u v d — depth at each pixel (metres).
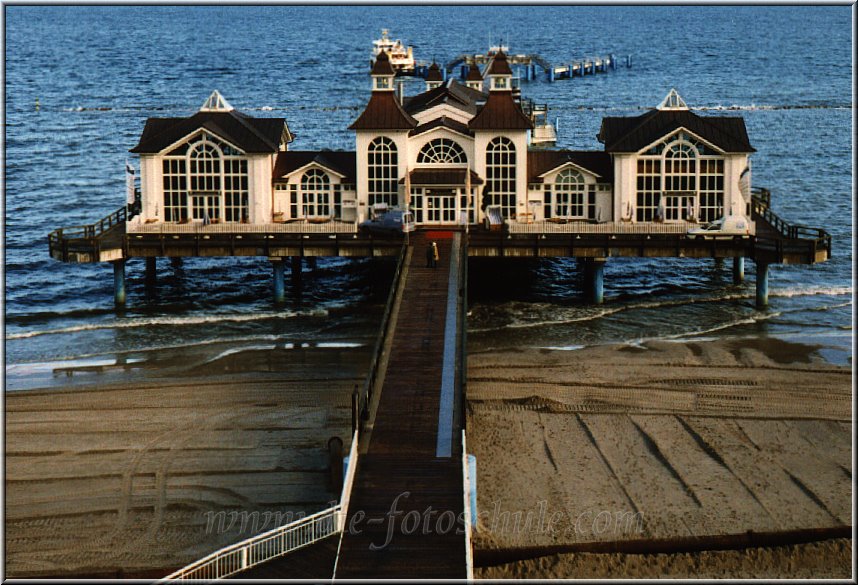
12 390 51.84
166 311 67.69
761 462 43.19
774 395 50.56
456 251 66.06
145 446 45.19
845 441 45.28
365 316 66.19
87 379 53.72
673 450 44.38
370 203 72.06
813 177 112.38
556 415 48.16
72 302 70.19
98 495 40.97
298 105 179.38
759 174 113.50
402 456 39.31
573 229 69.31
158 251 67.31
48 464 43.47
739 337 60.53
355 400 39.50
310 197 72.38
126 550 37.19
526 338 60.84
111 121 159.50
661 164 69.81
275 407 49.56
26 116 164.12
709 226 67.94
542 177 71.44
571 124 150.75
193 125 70.38
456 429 41.34
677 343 59.03
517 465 42.97
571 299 70.06
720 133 69.50
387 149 71.19
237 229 69.69
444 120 73.00
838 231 89.88
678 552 36.69
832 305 68.06
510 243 67.19
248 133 70.75
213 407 49.53
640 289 73.25
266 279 76.38
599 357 56.56
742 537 36.97
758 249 66.12
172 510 39.91
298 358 57.28
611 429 46.59
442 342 50.72
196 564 33.50
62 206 100.06
